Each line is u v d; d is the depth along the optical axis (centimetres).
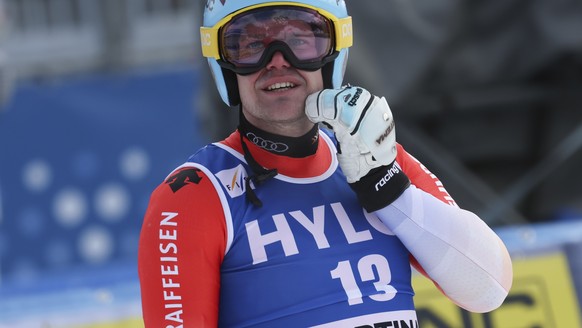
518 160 1728
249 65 693
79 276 1332
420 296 1209
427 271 721
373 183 690
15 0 2591
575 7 1570
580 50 1577
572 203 1673
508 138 1702
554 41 1570
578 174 1678
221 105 1526
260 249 673
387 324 680
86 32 2541
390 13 1526
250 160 701
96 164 2348
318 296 672
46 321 1182
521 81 1638
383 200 691
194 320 661
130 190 2334
